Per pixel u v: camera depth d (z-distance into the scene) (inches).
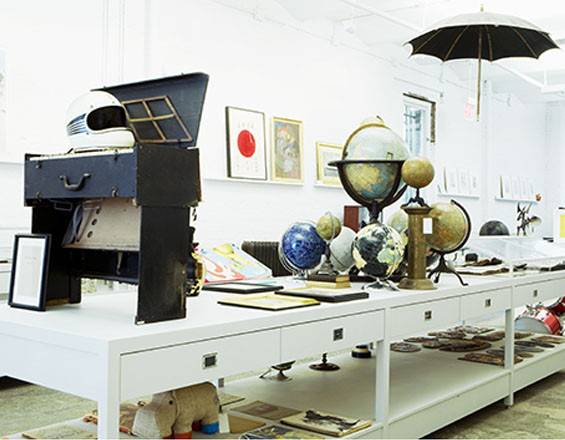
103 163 72.7
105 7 221.5
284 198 294.5
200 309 85.5
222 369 73.1
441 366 146.5
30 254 84.7
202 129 255.0
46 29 204.7
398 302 105.9
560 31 345.1
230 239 267.6
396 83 379.6
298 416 100.3
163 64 236.8
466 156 458.9
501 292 142.6
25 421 137.4
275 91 289.9
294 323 84.0
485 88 474.6
